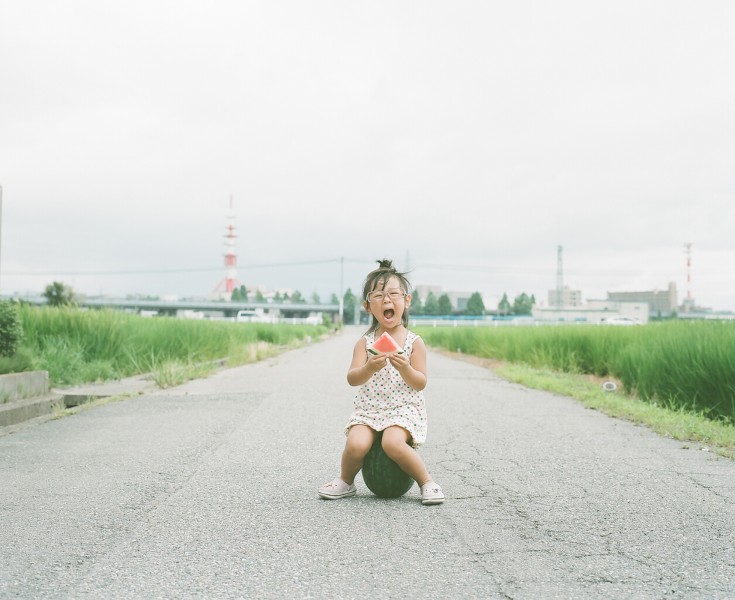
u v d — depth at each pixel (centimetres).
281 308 15138
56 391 1105
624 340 1520
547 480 532
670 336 1138
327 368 1778
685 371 994
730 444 692
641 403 1016
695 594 303
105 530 399
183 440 707
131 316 1892
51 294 6300
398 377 465
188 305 14900
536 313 10956
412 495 485
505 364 2020
